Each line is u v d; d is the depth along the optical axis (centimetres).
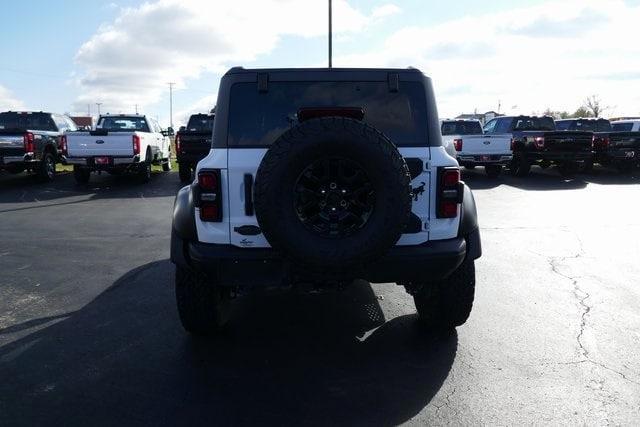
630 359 370
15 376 352
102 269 618
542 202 1118
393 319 453
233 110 361
